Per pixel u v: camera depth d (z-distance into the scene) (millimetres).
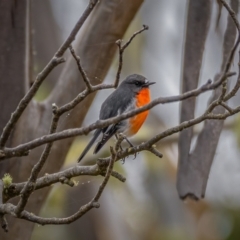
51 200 16266
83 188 16844
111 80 17766
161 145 16734
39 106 10812
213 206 18250
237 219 18016
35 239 17359
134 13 11266
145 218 18125
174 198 18328
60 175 7230
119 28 11250
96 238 17734
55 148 10742
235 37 9586
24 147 6531
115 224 17953
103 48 11266
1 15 10109
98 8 11367
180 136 9469
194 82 9719
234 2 9836
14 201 10055
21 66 10180
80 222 17656
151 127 17094
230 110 6285
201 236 18062
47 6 18547
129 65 18203
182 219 18328
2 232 10094
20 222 10188
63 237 17641
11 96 10133
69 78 11125
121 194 17625
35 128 10570
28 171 10352
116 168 16031
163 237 17906
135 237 18000
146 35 18984
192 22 9898
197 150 9422
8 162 10234
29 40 10672
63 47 6289
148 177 18031
